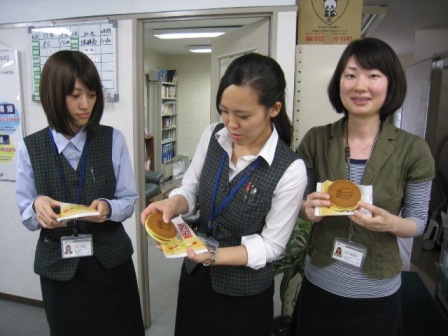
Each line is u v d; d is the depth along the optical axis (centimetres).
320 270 114
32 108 223
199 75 730
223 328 104
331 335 115
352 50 101
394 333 114
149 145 642
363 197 98
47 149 120
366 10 326
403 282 285
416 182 101
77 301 128
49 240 125
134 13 199
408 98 371
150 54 667
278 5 184
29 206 120
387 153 102
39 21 214
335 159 109
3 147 231
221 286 100
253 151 97
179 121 761
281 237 96
